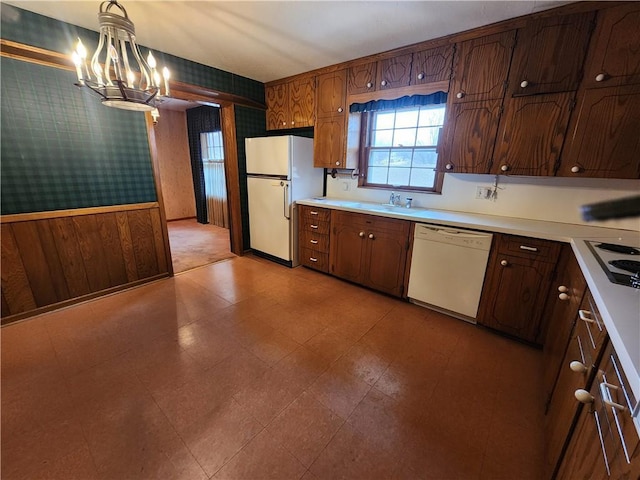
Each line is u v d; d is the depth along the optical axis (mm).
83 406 1533
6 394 1599
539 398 1643
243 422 1463
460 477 1235
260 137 3496
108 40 1321
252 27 2178
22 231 2203
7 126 2029
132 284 2904
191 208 6359
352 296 2828
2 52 1937
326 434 1409
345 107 2992
